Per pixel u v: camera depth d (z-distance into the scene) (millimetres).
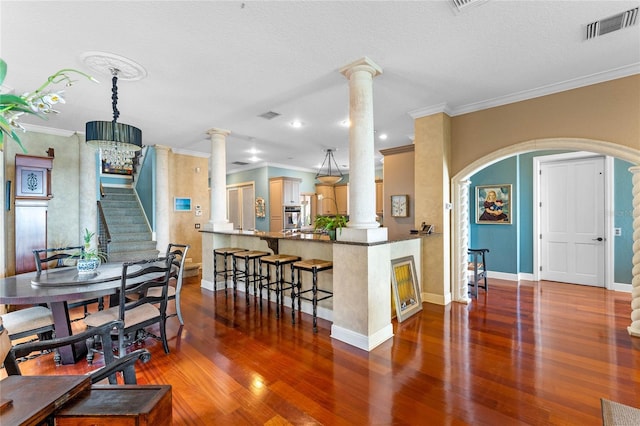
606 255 4750
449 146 4176
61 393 965
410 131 5297
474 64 2885
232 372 2408
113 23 2188
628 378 2252
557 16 2168
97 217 5383
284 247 4230
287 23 2223
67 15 2084
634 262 3010
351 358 2621
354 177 2920
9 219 4312
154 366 2504
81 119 4371
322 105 3941
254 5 2016
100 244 5453
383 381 2260
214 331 3238
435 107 4031
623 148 2984
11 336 2367
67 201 4914
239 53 2637
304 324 3441
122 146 2980
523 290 4754
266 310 3934
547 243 5383
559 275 5266
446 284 4098
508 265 5480
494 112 3818
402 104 3967
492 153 3830
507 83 3314
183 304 4184
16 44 2432
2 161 3771
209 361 2586
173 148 6480
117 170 7766
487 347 2791
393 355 2664
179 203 6621
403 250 3875
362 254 2840
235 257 4438
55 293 2316
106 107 3910
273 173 9023
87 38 2375
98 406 978
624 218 4605
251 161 8648
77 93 3439
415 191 4289
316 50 2609
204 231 5066
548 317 3549
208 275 5008
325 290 3652
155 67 2863
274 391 2150
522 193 5492
